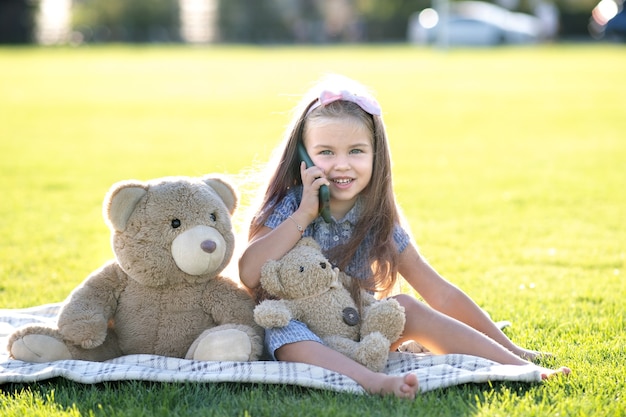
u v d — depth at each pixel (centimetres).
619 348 390
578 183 913
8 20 4547
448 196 845
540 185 905
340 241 388
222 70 2630
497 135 1336
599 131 1368
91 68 2742
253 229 389
